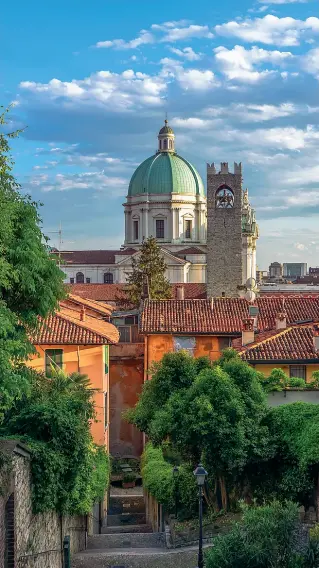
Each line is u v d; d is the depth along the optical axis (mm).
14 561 20484
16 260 24125
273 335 43500
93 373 42500
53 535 26859
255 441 29875
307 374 40844
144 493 49469
